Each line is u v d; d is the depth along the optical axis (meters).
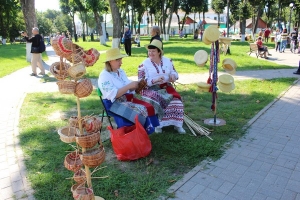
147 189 3.19
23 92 7.95
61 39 2.43
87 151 2.68
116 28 17.89
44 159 3.96
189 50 18.86
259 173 3.56
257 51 15.28
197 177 3.46
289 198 3.05
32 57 10.43
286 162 3.83
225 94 7.34
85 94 2.53
